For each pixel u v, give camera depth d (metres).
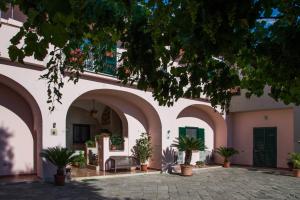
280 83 3.53
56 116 11.70
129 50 3.13
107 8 2.43
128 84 14.05
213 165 18.12
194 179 13.56
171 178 13.70
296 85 3.31
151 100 15.03
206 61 3.44
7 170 11.55
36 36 2.18
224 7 2.20
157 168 15.60
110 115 17.56
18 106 11.88
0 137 11.42
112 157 14.47
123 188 11.03
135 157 15.58
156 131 15.80
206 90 3.65
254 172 15.92
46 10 1.94
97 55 4.64
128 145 15.52
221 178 13.91
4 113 11.57
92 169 14.87
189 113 18.14
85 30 2.99
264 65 3.21
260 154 18.14
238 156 19.23
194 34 2.47
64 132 11.95
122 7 2.49
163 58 3.44
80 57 4.76
